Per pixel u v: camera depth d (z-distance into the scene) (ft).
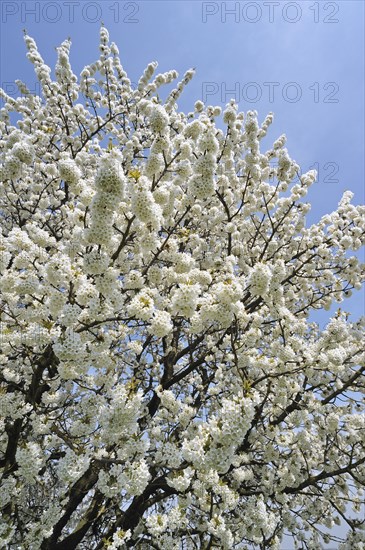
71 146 32.81
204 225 32.83
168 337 27.89
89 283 14.21
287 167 30.68
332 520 26.63
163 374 28.99
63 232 26.81
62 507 16.65
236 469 22.35
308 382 26.43
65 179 14.64
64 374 12.79
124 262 21.99
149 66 38.34
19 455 12.85
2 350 16.78
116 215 14.80
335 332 23.61
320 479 23.80
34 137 31.53
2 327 16.53
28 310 15.69
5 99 36.78
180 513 16.87
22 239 16.21
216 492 15.70
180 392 32.32
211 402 29.17
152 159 14.38
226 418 10.79
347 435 25.17
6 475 15.25
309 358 21.53
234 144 31.45
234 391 24.67
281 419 24.86
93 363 15.48
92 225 11.55
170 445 15.71
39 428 15.17
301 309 31.63
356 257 32.24
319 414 25.81
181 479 14.56
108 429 12.27
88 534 26.14
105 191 11.14
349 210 33.73
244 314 20.89
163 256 20.15
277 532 25.09
